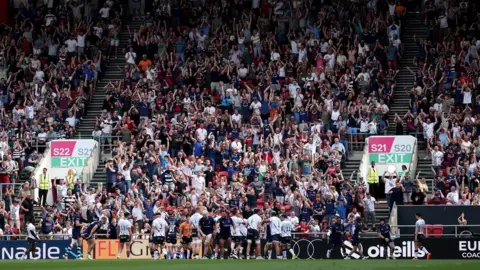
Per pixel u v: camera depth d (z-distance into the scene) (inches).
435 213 3533.5
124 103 4256.9
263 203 3619.6
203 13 4753.9
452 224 3516.2
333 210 3558.1
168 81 4389.8
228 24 4707.2
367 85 4237.2
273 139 3964.1
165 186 3683.6
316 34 4557.1
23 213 3624.5
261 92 4271.7
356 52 4439.0
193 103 4220.0
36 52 4630.9
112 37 4697.3
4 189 3789.4
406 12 4724.4
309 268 2078.0
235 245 3299.7
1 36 4729.3
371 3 4628.4
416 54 4512.8
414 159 3887.8
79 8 4854.8
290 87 4259.4
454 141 3850.9
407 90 4306.1
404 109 4244.6
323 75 4296.3
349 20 4606.3
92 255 3358.8
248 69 4399.6
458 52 4394.7
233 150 3895.2
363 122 4057.6
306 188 3659.0
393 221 3535.9
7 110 4330.7
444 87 4178.2
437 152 3848.4
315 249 3356.3
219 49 4539.9
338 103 4109.3
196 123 4082.2
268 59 4488.2
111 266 2244.1
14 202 3597.4
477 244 3336.6
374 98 4121.6
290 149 3868.1
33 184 3789.4
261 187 3754.9
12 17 4913.9
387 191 3698.3
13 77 4475.9
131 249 3341.5
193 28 4643.2
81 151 3991.1
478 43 4343.0
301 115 4119.1
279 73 4345.5
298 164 3789.4
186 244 3294.8
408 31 4655.5
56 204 3688.5
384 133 4069.9
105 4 4854.8
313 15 4655.5
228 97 4244.6
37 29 4800.7
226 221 3265.3
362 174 3811.5
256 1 4793.3
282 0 4722.0
